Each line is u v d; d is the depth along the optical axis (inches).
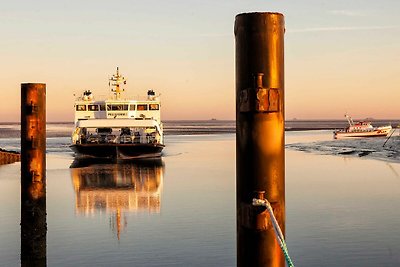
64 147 2960.1
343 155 2074.3
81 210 784.3
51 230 631.8
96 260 489.7
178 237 581.6
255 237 140.9
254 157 140.4
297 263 470.0
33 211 421.7
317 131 6510.8
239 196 145.2
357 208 766.5
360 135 3634.4
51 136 5349.4
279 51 139.9
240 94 141.6
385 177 1222.9
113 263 479.2
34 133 407.5
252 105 137.8
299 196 901.2
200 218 694.5
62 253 516.7
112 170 1448.1
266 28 137.8
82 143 1672.0
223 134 5733.3
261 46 137.8
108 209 791.1
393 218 680.4
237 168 146.3
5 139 4581.7
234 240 562.6
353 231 600.1
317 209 758.5
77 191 1024.2
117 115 1824.6
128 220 692.7
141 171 1424.7
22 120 407.8
